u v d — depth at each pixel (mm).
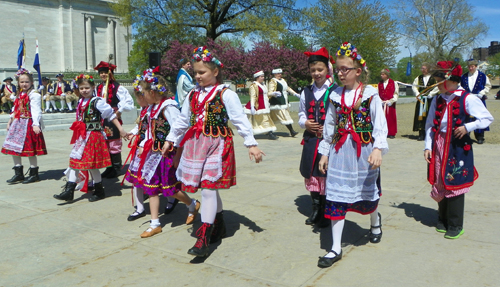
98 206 4902
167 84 4156
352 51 3137
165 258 3387
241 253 3457
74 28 39219
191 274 3084
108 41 41938
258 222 4234
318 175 3959
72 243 3734
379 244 3588
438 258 3258
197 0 27297
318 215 4145
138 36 29594
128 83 30031
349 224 4109
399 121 15094
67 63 39062
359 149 3160
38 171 6723
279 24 26984
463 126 3561
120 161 6422
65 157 8195
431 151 3840
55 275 3098
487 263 3143
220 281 2961
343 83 3223
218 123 3385
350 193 3191
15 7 36031
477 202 4730
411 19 36969
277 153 8562
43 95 17422
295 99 24500
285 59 29750
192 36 29188
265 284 2900
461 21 35781
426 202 4816
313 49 31609
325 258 3170
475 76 8672
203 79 3408
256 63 29312
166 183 3918
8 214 4566
